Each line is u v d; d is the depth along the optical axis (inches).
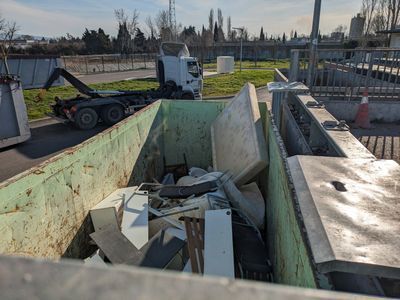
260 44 1802.4
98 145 124.3
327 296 17.2
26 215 82.0
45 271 17.5
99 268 17.6
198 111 224.2
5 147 296.8
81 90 400.8
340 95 211.9
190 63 497.0
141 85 738.2
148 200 141.5
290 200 65.9
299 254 54.6
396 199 50.4
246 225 127.4
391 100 199.2
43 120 422.0
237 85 710.5
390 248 38.6
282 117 201.9
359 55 267.4
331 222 44.4
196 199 137.0
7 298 16.3
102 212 119.0
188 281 16.8
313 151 118.3
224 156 177.3
